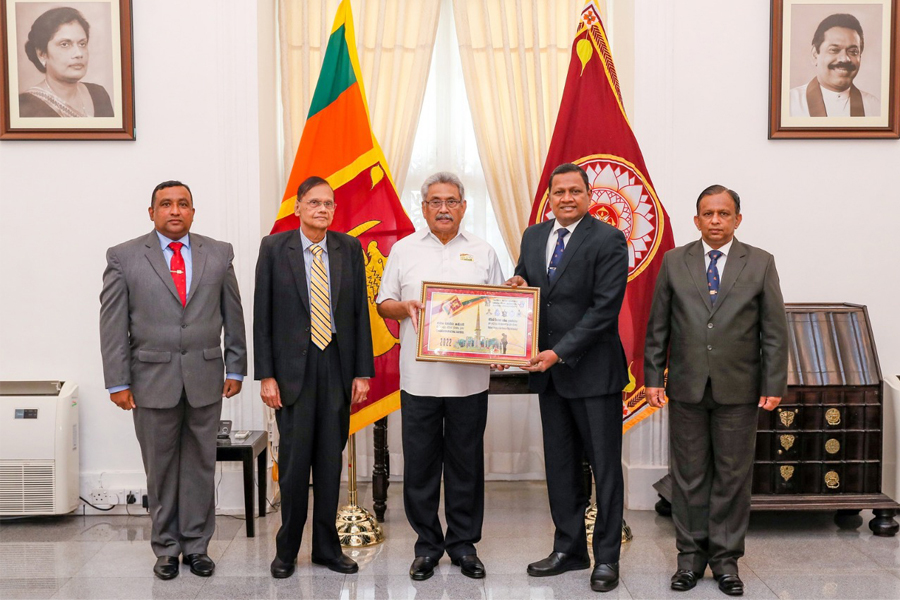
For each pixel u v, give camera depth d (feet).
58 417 11.87
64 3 12.25
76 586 9.37
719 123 12.75
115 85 12.32
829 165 12.82
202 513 9.95
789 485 11.14
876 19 12.67
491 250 9.99
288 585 9.40
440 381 9.39
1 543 11.07
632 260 11.53
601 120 11.50
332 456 9.48
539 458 14.94
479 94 14.34
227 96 12.44
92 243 12.46
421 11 14.29
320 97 11.55
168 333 9.51
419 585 9.37
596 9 11.68
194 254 9.84
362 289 9.74
